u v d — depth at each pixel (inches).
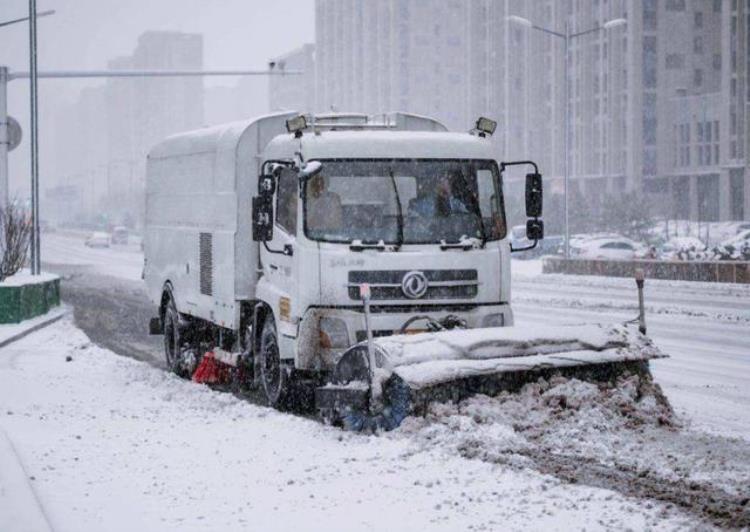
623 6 5231.3
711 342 1032.8
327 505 406.3
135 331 1235.9
